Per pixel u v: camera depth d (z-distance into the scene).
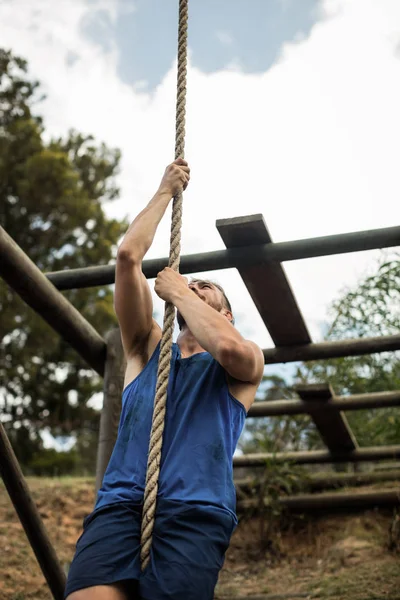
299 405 6.03
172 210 3.07
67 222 17.59
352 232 4.13
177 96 3.25
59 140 19.86
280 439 7.14
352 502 6.84
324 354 5.05
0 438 3.98
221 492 2.37
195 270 4.34
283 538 6.83
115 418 4.75
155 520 2.32
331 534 6.71
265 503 6.75
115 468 2.51
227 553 6.76
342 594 5.30
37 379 16.92
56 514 7.57
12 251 3.87
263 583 6.01
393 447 6.86
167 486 2.37
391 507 6.84
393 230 4.05
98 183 19.70
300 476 7.05
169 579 2.19
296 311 4.66
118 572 2.21
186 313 2.69
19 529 7.02
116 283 2.88
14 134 18.12
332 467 8.61
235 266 4.29
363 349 4.98
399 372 6.32
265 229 4.11
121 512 2.36
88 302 16.80
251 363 2.57
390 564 5.80
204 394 2.62
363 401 5.90
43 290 4.14
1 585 5.85
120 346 4.91
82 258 17.81
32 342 16.27
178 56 3.31
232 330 2.63
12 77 19.00
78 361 17.09
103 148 20.11
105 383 4.84
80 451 16.81
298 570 6.23
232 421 2.59
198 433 2.48
